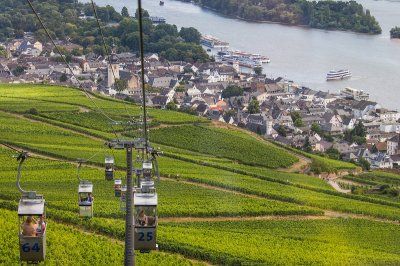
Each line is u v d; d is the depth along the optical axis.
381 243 176.62
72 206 159.00
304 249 155.75
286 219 187.12
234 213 180.50
